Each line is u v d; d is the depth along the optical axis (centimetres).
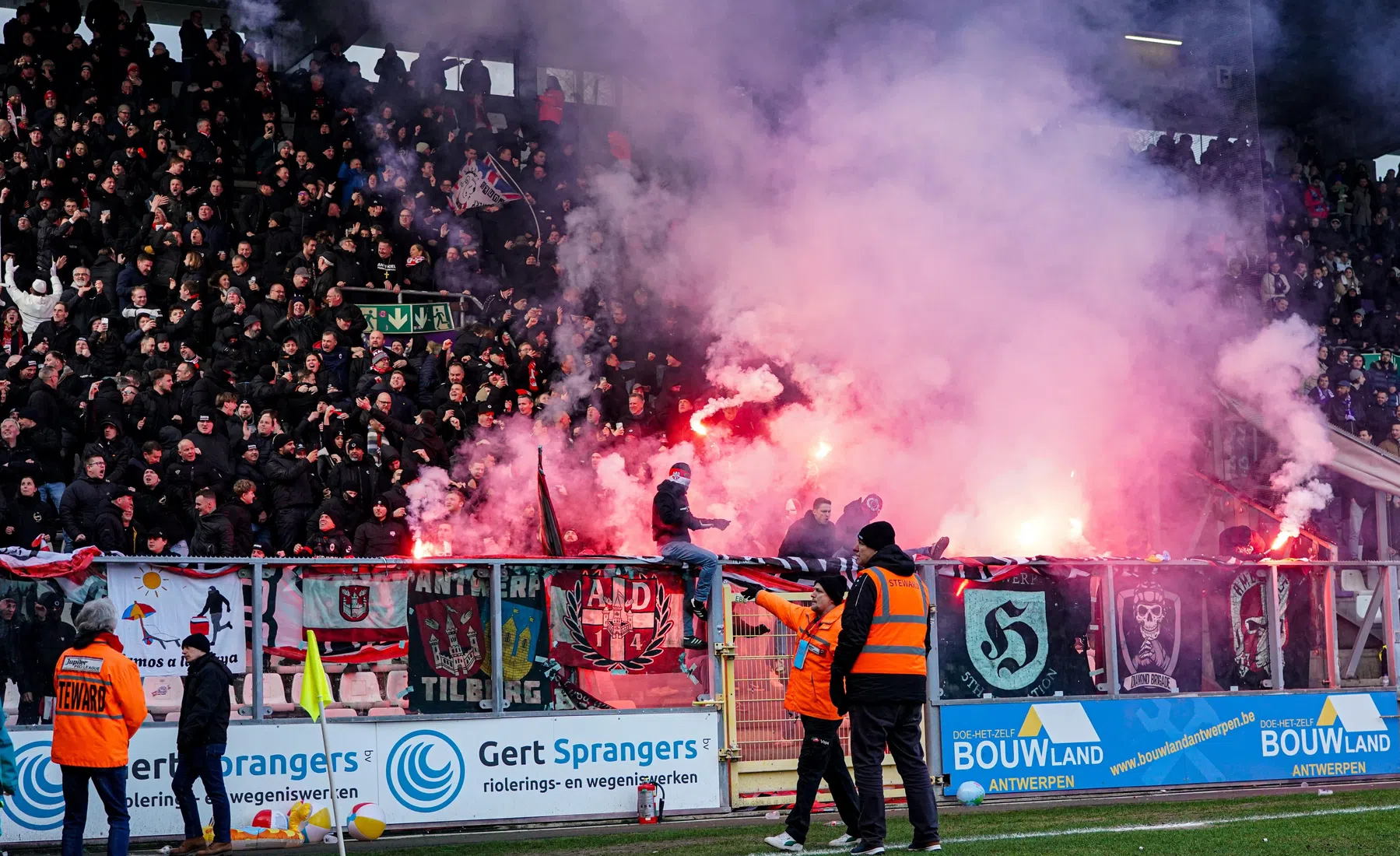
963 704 1196
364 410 1562
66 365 1596
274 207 1923
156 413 1495
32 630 1014
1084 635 1241
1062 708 1224
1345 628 1578
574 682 1128
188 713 964
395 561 1082
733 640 1156
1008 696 1212
